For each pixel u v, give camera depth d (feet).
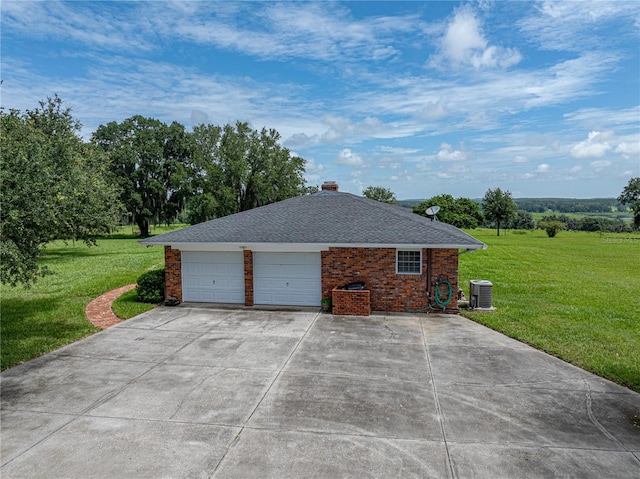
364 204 56.08
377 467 17.46
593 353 32.30
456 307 44.47
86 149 80.59
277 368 28.84
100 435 20.03
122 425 20.99
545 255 117.70
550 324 40.93
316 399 24.00
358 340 35.17
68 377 27.37
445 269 44.19
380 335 36.63
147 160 185.26
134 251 123.95
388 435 20.07
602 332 38.52
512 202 212.64
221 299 48.73
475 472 17.13
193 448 18.86
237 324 40.14
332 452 18.57
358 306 43.45
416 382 26.53
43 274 33.71
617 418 21.97
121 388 25.55
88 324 40.78
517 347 33.81
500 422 21.42
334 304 43.78
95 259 102.17
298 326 39.37
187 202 184.44
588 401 23.99
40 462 17.79
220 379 26.91
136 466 17.49
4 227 30.19
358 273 45.29
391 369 28.71
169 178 189.67
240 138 162.81
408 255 44.68
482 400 24.00
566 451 18.78
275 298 47.52
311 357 31.04
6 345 34.17
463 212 209.05
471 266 92.27
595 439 19.84
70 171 36.11
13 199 29.55
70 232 38.06
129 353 32.09
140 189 187.62
